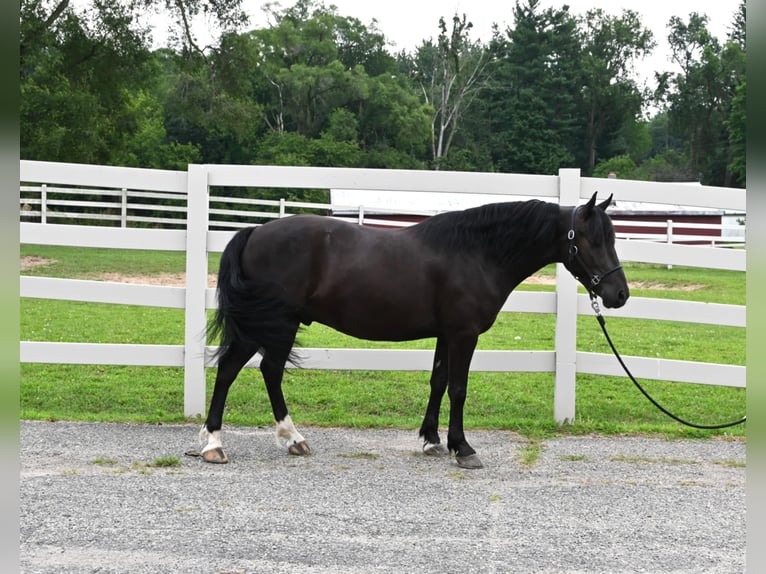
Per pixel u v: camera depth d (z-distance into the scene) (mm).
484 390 7926
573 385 6562
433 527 4137
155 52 31156
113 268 16703
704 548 3924
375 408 7086
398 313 5262
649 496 4750
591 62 62094
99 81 28609
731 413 7211
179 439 5836
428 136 56188
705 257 6527
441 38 56125
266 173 6449
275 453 5551
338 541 3904
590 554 3822
